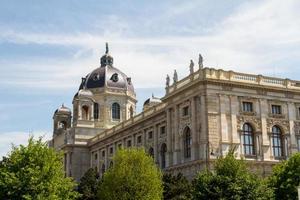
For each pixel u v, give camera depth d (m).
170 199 58.59
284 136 72.12
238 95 70.00
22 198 44.03
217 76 69.31
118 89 137.38
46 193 45.16
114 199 57.12
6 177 44.94
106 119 133.50
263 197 48.62
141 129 96.81
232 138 67.81
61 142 135.75
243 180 48.88
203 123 67.19
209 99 67.69
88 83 139.25
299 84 75.56
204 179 49.81
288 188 54.75
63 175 48.69
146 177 57.88
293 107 74.12
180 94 74.31
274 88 72.44
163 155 86.94
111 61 146.75
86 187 73.50
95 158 125.12
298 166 55.69
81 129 129.62
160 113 87.62
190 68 72.56
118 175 57.97
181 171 71.19
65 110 147.00
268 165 69.25
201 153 66.75
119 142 109.62
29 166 46.16
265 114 71.44
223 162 50.91
